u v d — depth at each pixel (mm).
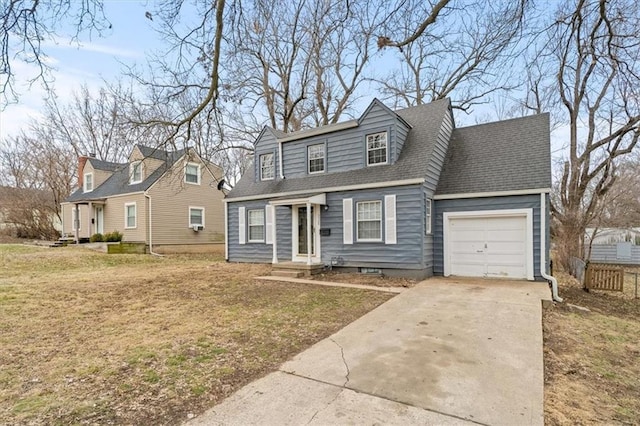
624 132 13000
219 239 21703
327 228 11734
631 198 20922
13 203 24750
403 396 3139
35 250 16250
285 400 3076
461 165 11344
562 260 14812
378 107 11359
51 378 3516
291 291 8344
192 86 7117
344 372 3672
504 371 3689
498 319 5703
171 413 2859
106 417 2787
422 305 6738
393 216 10414
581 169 15766
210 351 4320
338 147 12195
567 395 3377
